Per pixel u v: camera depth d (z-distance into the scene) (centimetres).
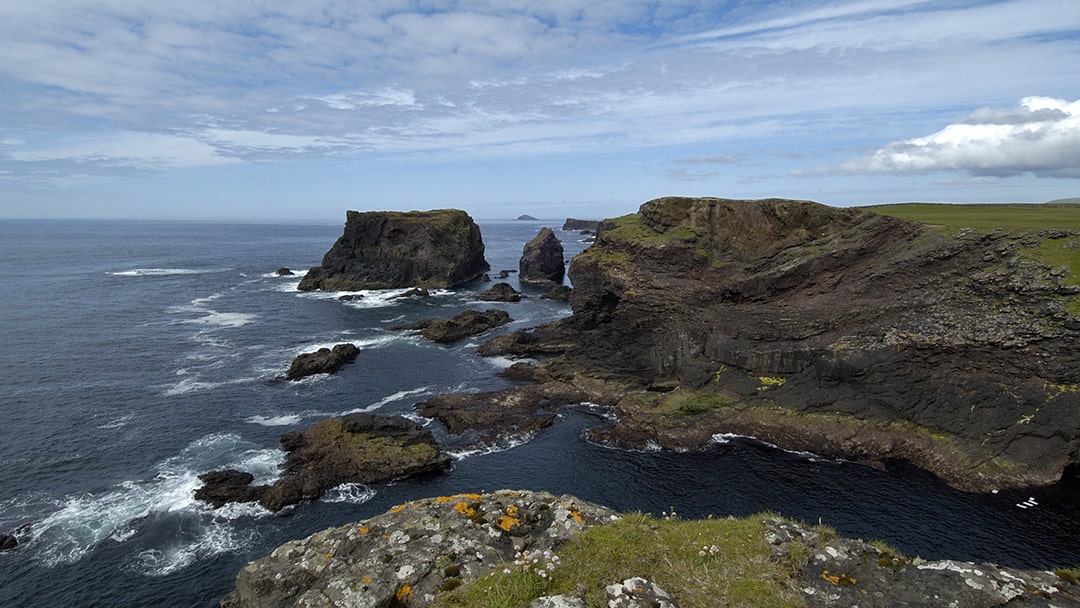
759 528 1345
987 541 2673
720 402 4009
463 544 1355
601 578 1138
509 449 3688
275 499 2950
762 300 4541
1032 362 3238
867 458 3491
